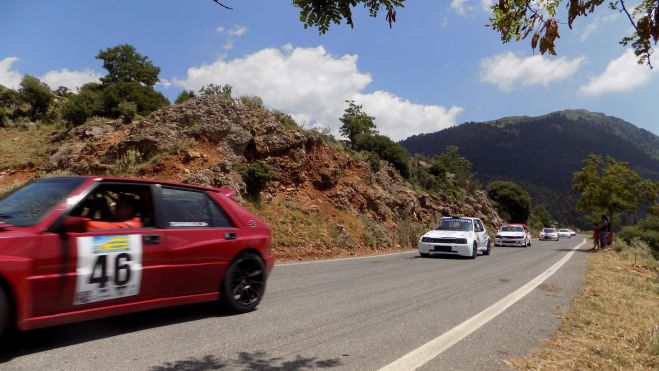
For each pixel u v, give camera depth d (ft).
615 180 90.58
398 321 19.01
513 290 28.35
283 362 13.35
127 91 90.07
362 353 14.40
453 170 209.05
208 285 18.28
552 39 9.23
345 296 24.85
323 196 70.85
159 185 17.62
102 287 14.67
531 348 15.51
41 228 13.53
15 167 67.77
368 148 127.54
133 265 15.55
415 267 41.83
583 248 91.66
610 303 25.05
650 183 89.15
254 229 20.62
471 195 190.49
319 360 13.62
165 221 17.11
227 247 18.95
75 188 15.16
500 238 97.14
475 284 30.91
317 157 74.90
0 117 103.35
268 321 18.39
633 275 41.73
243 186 56.65
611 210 93.20
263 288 20.80
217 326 17.29
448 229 57.52
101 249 14.75
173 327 16.97
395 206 90.48
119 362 12.87
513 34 10.23
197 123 62.85
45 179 16.48
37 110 124.16
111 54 132.77
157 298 16.43
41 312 13.30
